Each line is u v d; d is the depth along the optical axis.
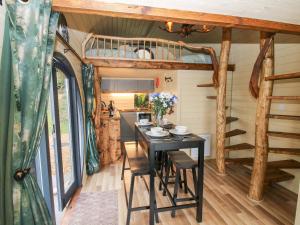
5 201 1.16
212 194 2.84
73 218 2.29
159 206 2.51
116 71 4.94
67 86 2.81
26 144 1.23
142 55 3.91
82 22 3.11
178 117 4.16
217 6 1.63
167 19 1.73
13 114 1.17
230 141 4.42
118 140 4.20
